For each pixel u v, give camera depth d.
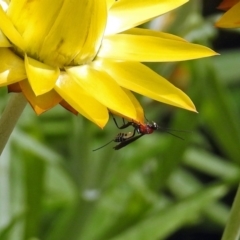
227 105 0.34
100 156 0.31
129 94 0.21
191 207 0.32
